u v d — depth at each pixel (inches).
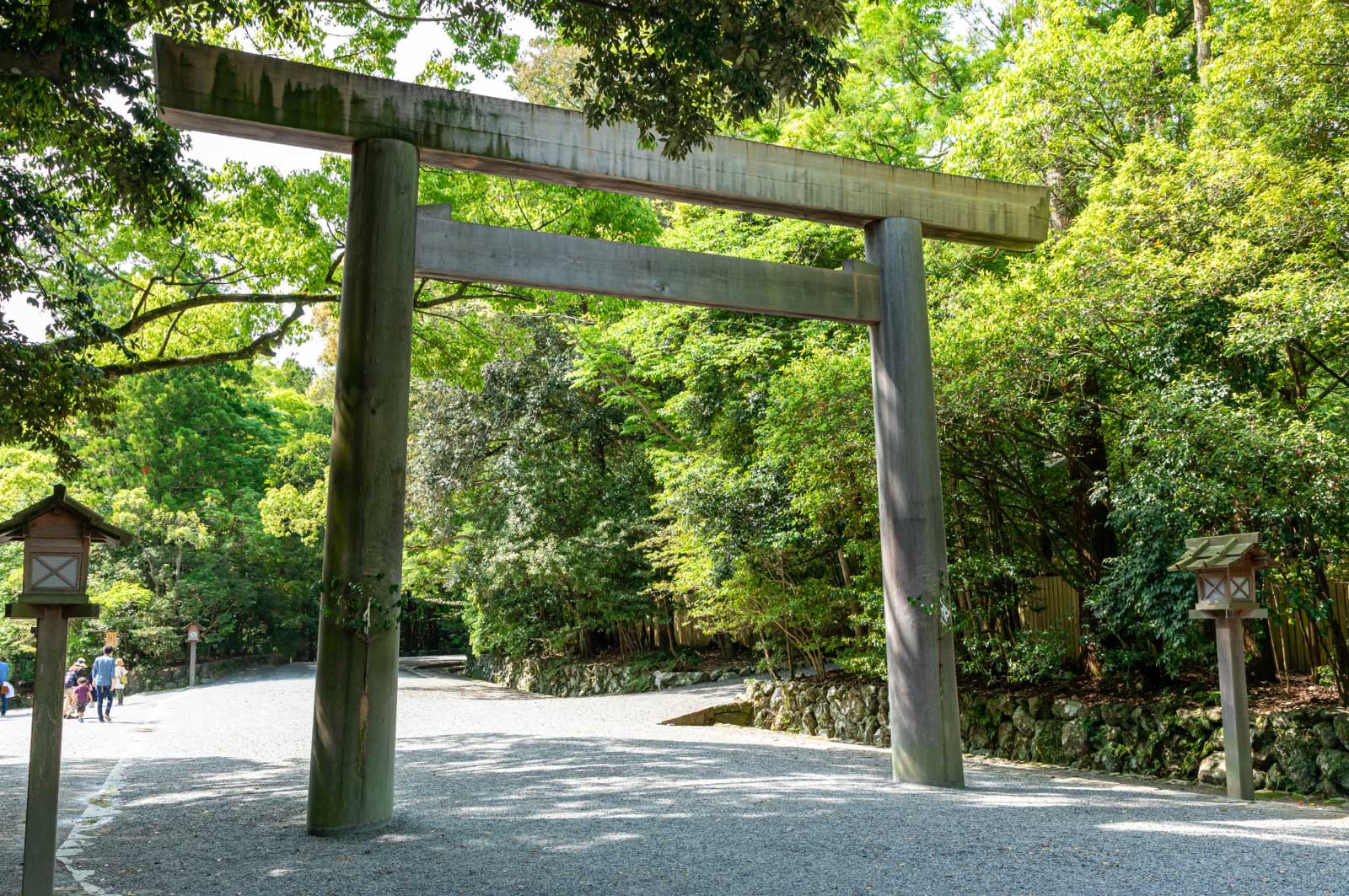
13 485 648.4
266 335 408.5
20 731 518.6
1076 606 431.5
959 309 417.7
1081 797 261.6
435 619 1446.9
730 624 533.6
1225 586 273.6
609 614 746.2
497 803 239.0
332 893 154.7
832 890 155.1
